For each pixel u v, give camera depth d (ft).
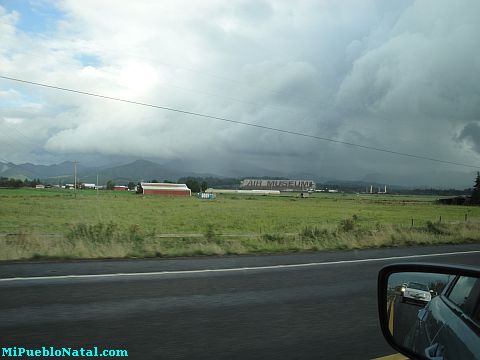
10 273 35.86
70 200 294.66
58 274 35.76
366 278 38.91
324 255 56.44
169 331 21.25
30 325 21.52
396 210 263.90
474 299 8.99
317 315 25.44
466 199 384.06
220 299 28.53
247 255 53.98
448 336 8.68
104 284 32.12
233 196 564.30
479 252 66.03
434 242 80.74
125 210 200.54
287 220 156.25
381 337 21.53
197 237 72.43
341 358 18.42
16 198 301.43
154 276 36.19
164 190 531.09
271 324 23.17
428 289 10.72
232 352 18.65
